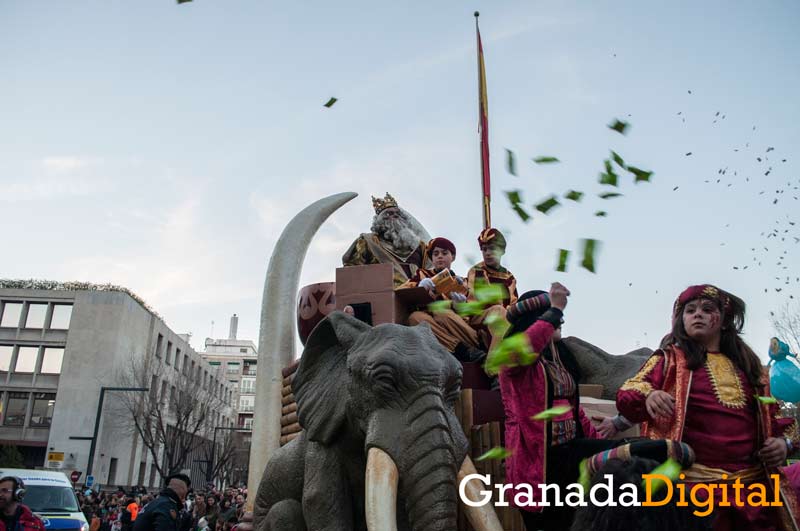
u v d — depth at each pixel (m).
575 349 5.39
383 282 5.21
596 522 2.09
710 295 3.28
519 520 3.71
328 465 3.40
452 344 5.06
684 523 2.01
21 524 8.12
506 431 3.64
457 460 3.03
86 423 48.94
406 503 2.90
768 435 3.08
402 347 3.22
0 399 50.34
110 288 55.53
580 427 3.86
